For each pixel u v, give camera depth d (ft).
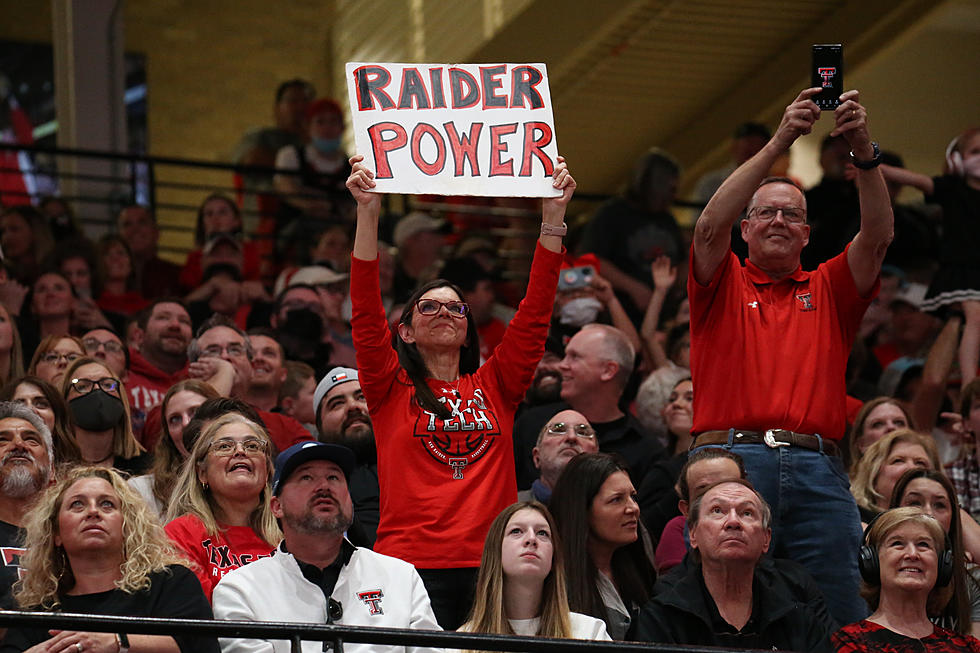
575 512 65.21
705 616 59.36
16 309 99.66
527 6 137.28
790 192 62.69
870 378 109.50
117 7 146.51
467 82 64.34
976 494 81.66
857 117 58.18
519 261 143.84
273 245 139.85
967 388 82.69
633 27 141.38
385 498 62.75
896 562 60.29
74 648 54.60
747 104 151.12
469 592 61.11
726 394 61.67
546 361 89.86
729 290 62.18
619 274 115.96
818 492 60.90
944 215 98.73
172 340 90.53
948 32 155.22
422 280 111.96
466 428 62.69
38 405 69.97
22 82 160.97
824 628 59.72
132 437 75.10
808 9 143.95
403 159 62.90
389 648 57.26
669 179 118.83
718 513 59.21
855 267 61.87
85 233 141.69
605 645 47.93
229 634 47.26
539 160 63.77
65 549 57.21
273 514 64.34
